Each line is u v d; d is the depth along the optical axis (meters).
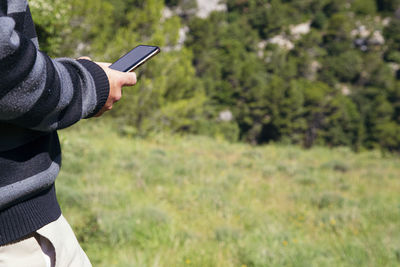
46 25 4.55
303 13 82.88
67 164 6.97
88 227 3.92
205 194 6.47
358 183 9.73
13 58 0.56
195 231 4.74
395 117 56.09
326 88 53.44
